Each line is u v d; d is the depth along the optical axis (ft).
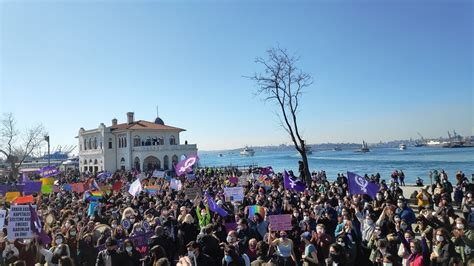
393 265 29.12
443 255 29.22
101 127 250.57
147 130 246.27
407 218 39.40
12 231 34.09
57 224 44.93
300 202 51.80
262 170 142.00
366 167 274.77
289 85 115.96
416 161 307.78
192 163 86.99
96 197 70.69
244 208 51.47
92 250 34.68
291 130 113.29
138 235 37.86
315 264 31.19
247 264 30.68
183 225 40.47
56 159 472.44
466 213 52.06
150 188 85.51
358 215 42.75
